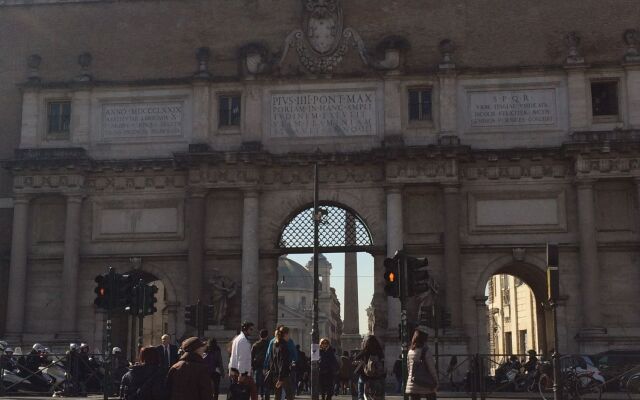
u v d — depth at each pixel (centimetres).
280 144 5375
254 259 5206
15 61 5791
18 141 5712
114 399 3400
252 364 3228
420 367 2322
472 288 5147
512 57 5394
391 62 5322
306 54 5431
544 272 5153
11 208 5625
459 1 5466
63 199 5469
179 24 5672
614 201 5144
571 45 5306
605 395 3484
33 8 5844
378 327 5169
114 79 5644
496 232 5181
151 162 5394
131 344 5762
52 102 5625
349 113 5359
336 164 5291
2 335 5491
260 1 5581
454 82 5297
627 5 5394
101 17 5762
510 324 8406
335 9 5462
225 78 5422
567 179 5194
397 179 5153
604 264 5094
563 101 5275
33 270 5438
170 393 1678
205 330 5178
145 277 5731
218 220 5353
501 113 5300
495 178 5222
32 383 3928
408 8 5472
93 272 5419
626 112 5197
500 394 3716
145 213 5425
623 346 4909
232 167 5281
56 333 5303
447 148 5106
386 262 2855
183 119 5503
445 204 5134
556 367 2966
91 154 5519
